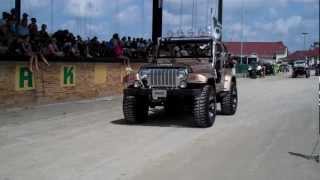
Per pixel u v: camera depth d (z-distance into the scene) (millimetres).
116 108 17906
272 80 48156
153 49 15898
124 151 9977
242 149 10383
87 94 20734
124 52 24750
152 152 9922
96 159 9188
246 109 18547
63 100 19094
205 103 13141
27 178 7789
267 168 8703
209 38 15273
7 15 16906
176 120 14859
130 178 7891
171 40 15648
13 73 16344
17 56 16453
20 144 10531
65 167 8531
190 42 15422
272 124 14336
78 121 14297
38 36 18047
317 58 83188
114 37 23844
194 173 8281
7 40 16406
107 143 10828
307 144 11047
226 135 12172
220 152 10047
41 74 17703
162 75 13359
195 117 13195
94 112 16562
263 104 20703
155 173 8234
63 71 18969
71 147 10289
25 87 16938
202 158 9445
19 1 18406
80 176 7957
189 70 13328
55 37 19875
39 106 17453
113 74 22875
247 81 45281
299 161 9289
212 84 14086
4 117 14617
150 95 13406
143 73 13602
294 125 14156
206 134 12273
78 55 20438
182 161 9164
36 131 12289
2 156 9336
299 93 27703
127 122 14109
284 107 19469
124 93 13805
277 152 10117
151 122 14367
